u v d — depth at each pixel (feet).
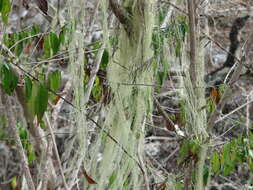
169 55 6.84
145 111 6.54
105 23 6.35
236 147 6.97
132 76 6.45
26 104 6.78
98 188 6.64
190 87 6.59
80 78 6.48
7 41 6.87
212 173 7.89
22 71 6.32
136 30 6.37
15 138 6.58
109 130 6.58
